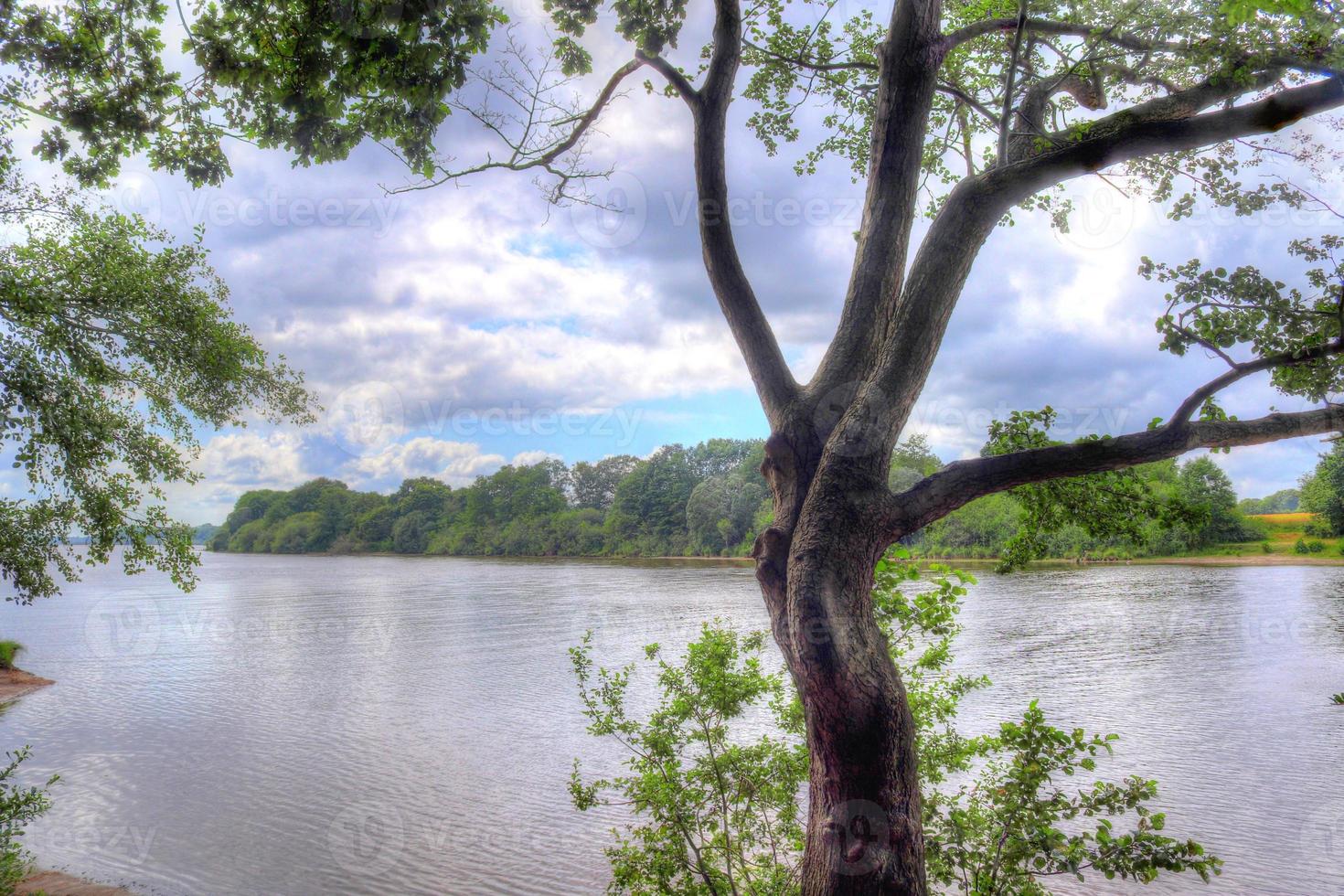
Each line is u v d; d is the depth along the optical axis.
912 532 4.13
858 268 4.61
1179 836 11.85
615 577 72.19
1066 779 14.27
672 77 5.06
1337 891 10.23
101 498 9.03
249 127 5.68
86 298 9.02
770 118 7.34
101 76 5.89
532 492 130.75
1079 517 5.34
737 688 6.28
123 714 21.91
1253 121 4.06
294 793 15.21
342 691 24.59
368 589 66.56
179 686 25.94
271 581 80.62
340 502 152.38
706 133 4.91
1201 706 19.67
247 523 166.88
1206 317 4.64
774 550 4.32
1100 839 4.86
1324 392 4.55
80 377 9.17
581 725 19.58
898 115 4.48
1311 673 23.48
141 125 5.93
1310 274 4.53
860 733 3.78
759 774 6.38
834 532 3.97
